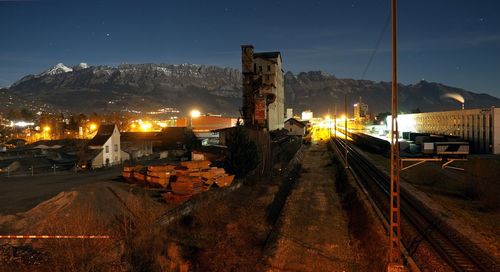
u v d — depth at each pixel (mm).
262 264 16250
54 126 117250
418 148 52531
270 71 79250
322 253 17484
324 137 107562
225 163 36406
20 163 46156
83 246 14102
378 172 40094
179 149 66375
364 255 16906
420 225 20062
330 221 22938
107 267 13945
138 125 133625
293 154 56781
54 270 13258
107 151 50000
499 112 46312
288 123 96625
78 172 40656
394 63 13289
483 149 48531
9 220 19047
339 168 44656
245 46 65500
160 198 25297
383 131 92188
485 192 24047
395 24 13102
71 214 19016
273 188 32875
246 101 63875
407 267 14375
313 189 33219
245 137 35781
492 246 16703
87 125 118562
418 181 34219
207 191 28172
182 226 20844
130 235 16734
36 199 24281
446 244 17062
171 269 15469
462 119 53781
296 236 20016
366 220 21234
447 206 24125
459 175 35406
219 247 18266
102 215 20703
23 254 14898
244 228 21453
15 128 135750
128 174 31047
